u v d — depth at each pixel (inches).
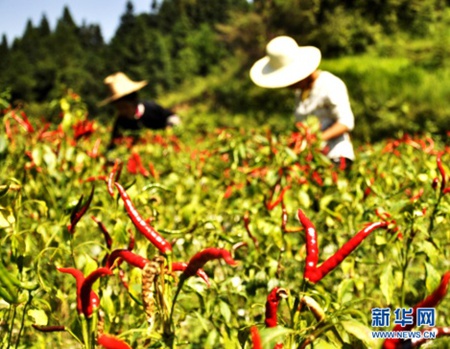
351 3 1482.5
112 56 3393.2
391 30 1430.9
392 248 127.6
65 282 140.3
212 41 3481.8
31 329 135.3
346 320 73.9
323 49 1435.8
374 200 161.0
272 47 264.2
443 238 168.4
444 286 63.2
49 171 189.6
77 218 105.1
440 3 1507.1
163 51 3444.9
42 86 3051.2
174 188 202.8
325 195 173.8
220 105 1510.8
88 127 221.6
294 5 1531.7
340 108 251.1
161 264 79.2
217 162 255.1
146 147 290.5
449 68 1068.5
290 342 75.9
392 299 132.2
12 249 104.5
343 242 162.9
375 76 1091.3
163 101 2146.9
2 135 199.2
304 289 81.7
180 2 4549.7
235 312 135.7
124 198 84.2
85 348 84.0
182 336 151.7
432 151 230.1
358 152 254.5
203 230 148.3
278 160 192.5
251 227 147.3
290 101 1248.2
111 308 107.5
